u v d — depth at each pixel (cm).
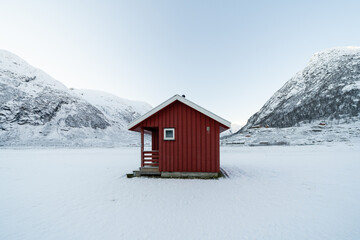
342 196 738
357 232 468
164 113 1112
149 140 8525
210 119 1072
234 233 460
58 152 3250
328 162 1680
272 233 461
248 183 937
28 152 3253
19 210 617
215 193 775
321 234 459
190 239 434
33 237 455
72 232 474
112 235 456
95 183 956
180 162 1076
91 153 3006
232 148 3806
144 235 453
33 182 998
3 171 1346
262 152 2817
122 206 641
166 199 705
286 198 714
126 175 1148
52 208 631
